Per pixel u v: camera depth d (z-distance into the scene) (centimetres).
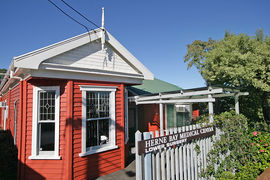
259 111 815
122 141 614
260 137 491
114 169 579
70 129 489
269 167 423
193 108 1263
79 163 499
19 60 417
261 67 623
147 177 281
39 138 505
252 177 422
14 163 635
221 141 457
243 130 501
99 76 579
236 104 665
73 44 520
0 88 1193
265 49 657
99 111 578
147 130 976
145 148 279
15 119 780
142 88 1086
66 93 507
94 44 586
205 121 468
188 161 370
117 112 618
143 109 1016
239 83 703
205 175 410
